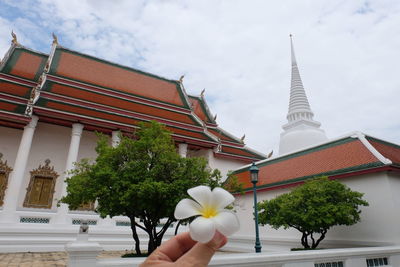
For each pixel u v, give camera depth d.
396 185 13.59
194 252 0.96
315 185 13.01
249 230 20.72
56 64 25.94
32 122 19.34
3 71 23.66
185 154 24.47
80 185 9.95
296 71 42.72
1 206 20.06
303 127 36.09
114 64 30.19
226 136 31.83
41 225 17.81
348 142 17.25
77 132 20.47
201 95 36.91
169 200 9.26
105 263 5.20
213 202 1.03
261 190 20.12
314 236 16.05
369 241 13.35
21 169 18.23
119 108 23.45
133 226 10.95
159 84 31.77
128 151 10.30
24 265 11.60
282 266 7.03
